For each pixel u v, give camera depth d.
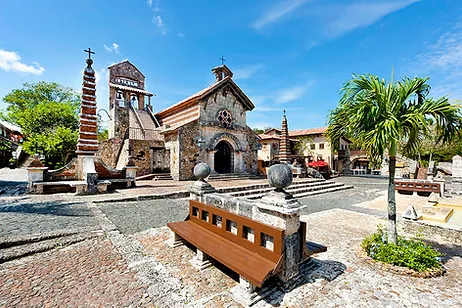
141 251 4.70
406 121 4.24
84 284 3.51
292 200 3.34
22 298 3.16
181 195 10.88
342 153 32.66
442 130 4.31
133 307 3.01
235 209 4.07
